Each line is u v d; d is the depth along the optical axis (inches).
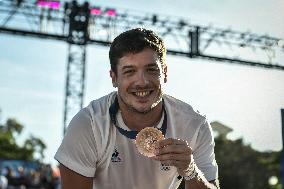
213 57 610.2
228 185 999.6
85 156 110.8
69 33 562.3
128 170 113.5
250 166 1010.7
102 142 111.1
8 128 2588.6
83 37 568.1
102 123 111.1
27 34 550.9
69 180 112.0
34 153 2556.6
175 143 100.9
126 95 103.3
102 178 116.2
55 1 551.2
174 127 113.8
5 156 2448.3
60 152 111.3
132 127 110.8
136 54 100.6
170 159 100.5
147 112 105.5
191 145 116.1
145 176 114.5
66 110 642.8
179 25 594.2
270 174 1024.9
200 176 105.9
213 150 120.0
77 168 110.4
